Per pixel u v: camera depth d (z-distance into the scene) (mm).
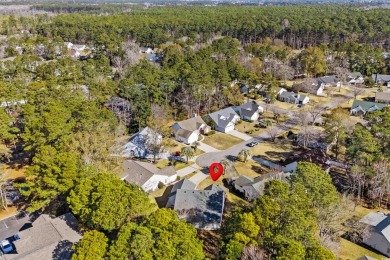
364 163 48969
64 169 40438
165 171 53719
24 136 51750
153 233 30188
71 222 37781
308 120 74188
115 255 28703
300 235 30328
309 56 111688
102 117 59906
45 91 65625
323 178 37281
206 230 42438
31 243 34531
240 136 71625
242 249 29297
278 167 57562
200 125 71875
